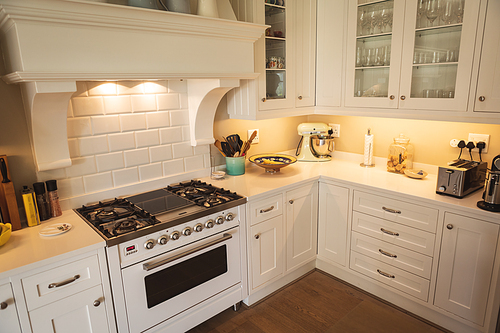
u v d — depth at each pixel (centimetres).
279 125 305
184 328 197
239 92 243
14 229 167
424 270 212
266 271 240
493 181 177
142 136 215
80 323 158
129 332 173
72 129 187
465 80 195
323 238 271
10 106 171
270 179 248
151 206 196
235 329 219
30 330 144
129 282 169
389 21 222
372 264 241
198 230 188
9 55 154
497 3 177
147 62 171
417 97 218
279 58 242
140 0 169
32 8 134
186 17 175
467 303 196
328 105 268
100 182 203
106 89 196
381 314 156
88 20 149
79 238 158
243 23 198
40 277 142
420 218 209
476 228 185
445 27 199
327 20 255
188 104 233
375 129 281
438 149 245
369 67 238
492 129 217
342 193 248
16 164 176
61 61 147
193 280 196
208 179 249
